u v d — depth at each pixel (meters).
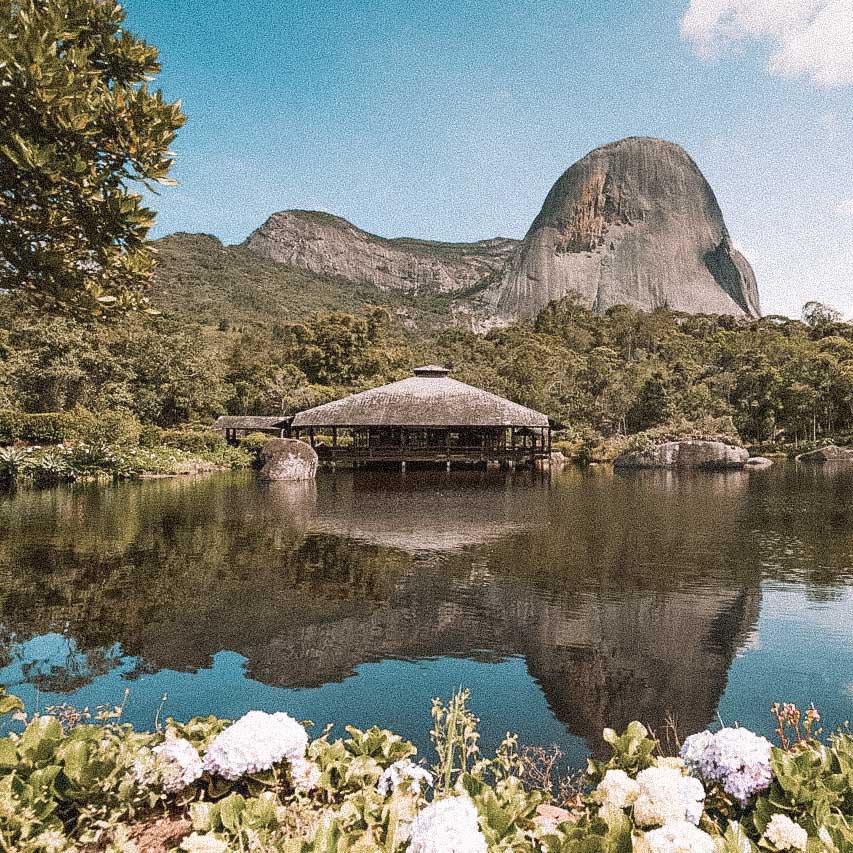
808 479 26.53
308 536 11.76
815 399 52.19
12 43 3.67
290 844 1.99
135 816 2.63
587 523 13.77
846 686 5.06
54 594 7.48
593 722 4.41
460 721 3.18
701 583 8.28
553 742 4.12
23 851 2.13
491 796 2.23
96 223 4.45
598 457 39.72
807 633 6.30
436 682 5.06
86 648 5.75
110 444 27.30
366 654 5.66
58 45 4.48
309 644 5.89
